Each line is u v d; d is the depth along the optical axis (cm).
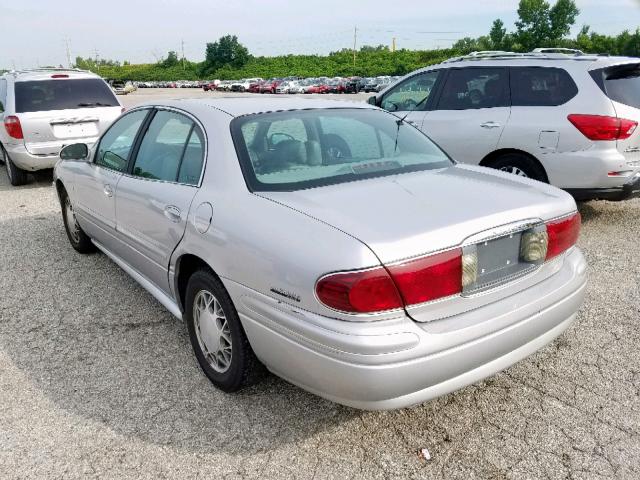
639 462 251
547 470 247
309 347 230
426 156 333
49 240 591
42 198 802
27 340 373
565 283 276
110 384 319
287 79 6328
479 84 629
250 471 249
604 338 361
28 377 328
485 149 614
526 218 254
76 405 299
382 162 312
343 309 217
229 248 265
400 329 219
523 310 251
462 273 232
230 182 287
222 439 271
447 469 249
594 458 254
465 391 308
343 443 267
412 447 264
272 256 241
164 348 360
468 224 236
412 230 227
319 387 236
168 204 320
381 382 217
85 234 518
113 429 279
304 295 228
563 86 566
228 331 291
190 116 338
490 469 249
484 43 8150
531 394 304
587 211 668
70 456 260
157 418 287
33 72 881
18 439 272
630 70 562
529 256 258
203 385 317
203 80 10288
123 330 385
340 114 348
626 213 655
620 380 314
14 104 821
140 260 377
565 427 276
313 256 226
